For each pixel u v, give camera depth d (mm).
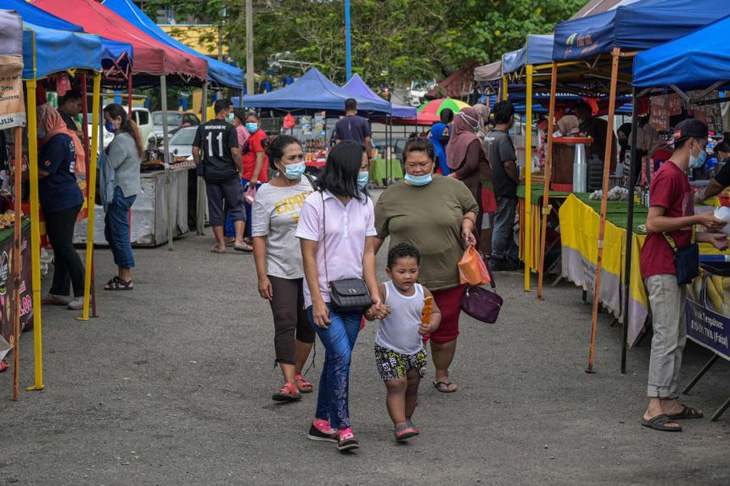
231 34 40281
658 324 6852
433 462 6078
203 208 18719
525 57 12219
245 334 9852
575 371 8508
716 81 7336
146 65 15781
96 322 10227
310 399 7582
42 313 10609
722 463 6020
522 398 7656
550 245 13148
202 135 15719
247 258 15398
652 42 8258
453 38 38344
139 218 16406
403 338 6395
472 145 12938
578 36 9359
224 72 19406
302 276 7434
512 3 37688
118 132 11867
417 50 38656
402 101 43688
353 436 6203
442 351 7777
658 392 6852
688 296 7742
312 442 6488
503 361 8867
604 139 15023
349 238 6211
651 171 10930
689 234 6848
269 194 7340
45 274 12500
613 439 6562
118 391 7719
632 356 9016
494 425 6926
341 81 39094
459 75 38594
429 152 7473
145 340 9492
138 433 6645
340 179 6180
